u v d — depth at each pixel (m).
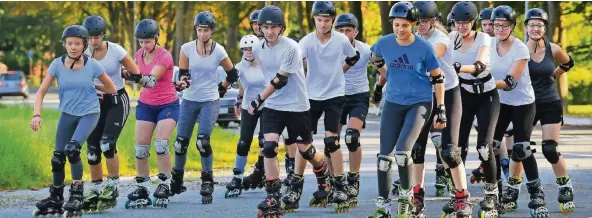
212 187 18.80
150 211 17.48
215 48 18.59
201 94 18.78
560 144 36.34
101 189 17.42
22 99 92.94
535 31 16.42
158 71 17.83
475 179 20.28
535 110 16.36
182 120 18.86
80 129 15.73
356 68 18.19
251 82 19.08
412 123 13.97
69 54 15.59
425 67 13.99
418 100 14.05
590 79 77.56
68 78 15.66
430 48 13.88
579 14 62.69
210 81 18.78
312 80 17.44
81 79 15.67
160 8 96.44
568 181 16.73
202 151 18.62
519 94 16.19
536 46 16.61
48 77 15.67
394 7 13.94
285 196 17.08
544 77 16.62
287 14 84.69
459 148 15.67
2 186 21.28
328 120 17.30
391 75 14.21
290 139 16.27
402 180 14.16
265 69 16.11
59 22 144.25
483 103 15.46
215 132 35.97
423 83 14.06
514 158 16.86
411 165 14.09
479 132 15.45
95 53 16.86
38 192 20.56
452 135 14.74
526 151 16.23
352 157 17.77
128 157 26.48
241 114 19.77
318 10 17.06
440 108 13.94
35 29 148.12
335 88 17.36
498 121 16.69
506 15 15.62
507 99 16.34
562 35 59.12
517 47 15.82
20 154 23.02
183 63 18.61
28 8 95.44
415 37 14.01
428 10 15.05
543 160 27.72
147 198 18.08
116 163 17.34
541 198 16.31
